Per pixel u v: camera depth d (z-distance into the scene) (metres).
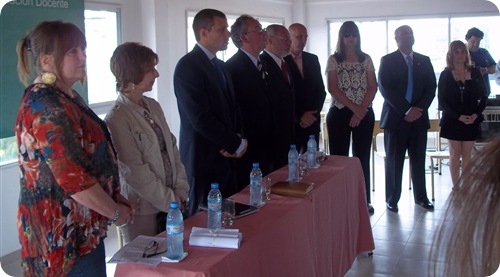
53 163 1.52
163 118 2.35
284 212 2.21
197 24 2.77
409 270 3.22
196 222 2.11
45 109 1.52
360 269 3.26
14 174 3.62
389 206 4.53
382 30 8.46
